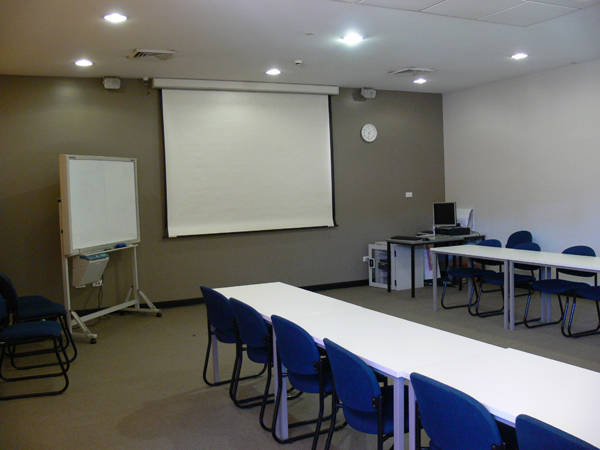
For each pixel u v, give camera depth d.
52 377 4.11
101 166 5.44
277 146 6.95
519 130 7.00
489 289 7.12
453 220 7.26
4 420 3.28
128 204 5.85
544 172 6.70
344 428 3.11
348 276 7.57
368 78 6.71
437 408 1.74
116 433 3.06
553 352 4.29
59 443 2.94
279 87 6.81
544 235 6.77
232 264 6.75
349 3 3.83
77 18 3.90
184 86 6.27
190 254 6.52
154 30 4.29
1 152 5.65
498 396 1.72
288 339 2.58
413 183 8.01
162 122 6.30
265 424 3.16
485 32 4.75
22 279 5.75
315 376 2.75
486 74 6.71
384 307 6.16
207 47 4.89
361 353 2.23
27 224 5.76
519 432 1.45
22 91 5.72
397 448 2.02
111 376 4.08
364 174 7.62
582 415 1.57
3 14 3.73
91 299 6.04
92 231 5.29
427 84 7.30
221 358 4.50
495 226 7.46
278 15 4.04
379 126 7.70
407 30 4.59
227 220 6.69
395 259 7.19
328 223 7.34
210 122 6.54
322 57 5.46
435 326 5.22
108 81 5.95
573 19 4.44
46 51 4.77
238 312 3.13
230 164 6.67
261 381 3.92
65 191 4.97
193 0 3.63
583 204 6.25
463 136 7.88
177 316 6.01
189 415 3.31
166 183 6.32
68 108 5.92
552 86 6.51
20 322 4.29
